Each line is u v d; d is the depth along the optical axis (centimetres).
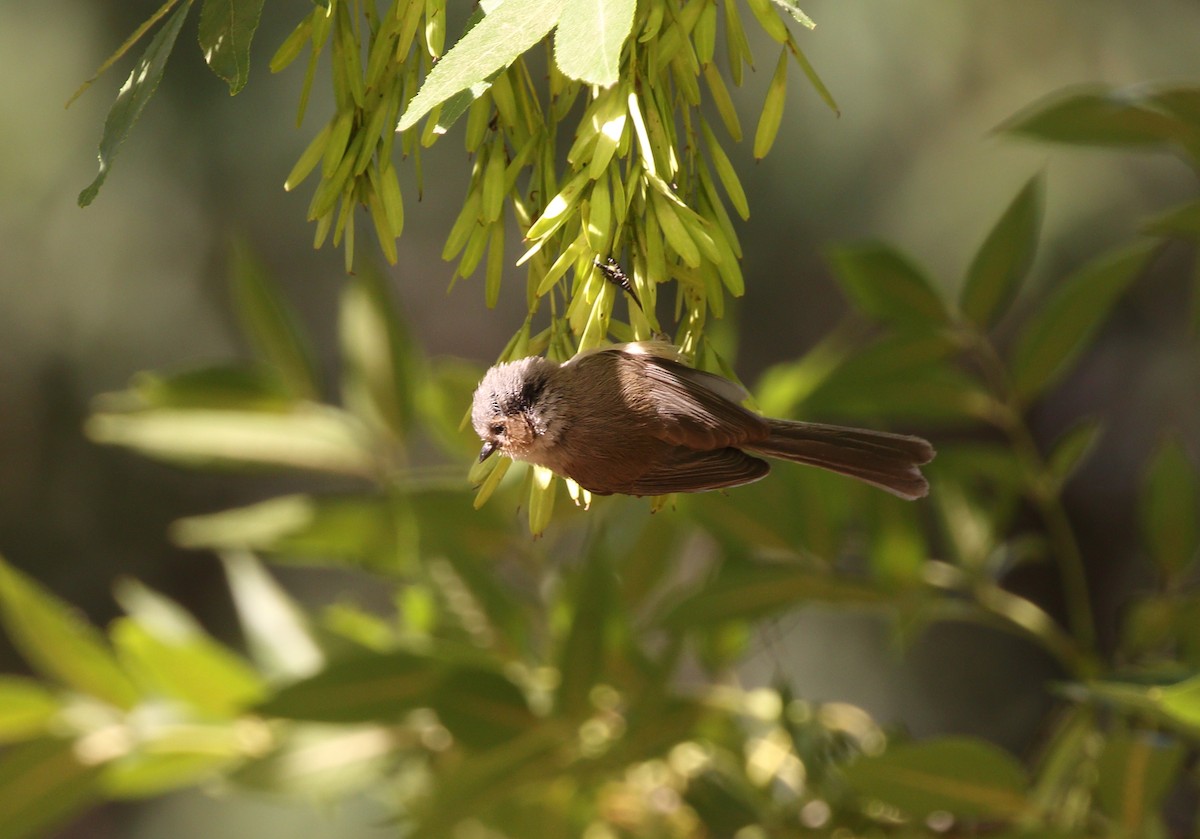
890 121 618
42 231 652
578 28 393
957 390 423
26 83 638
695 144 398
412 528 421
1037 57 608
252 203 670
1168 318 693
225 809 650
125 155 652
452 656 418
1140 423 699
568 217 397
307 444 423
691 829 421
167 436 423
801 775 420
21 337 668
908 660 663
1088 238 596
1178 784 584
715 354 402
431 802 417
